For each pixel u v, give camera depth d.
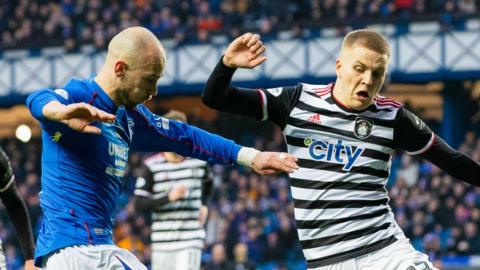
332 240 10.86
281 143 41.00
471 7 40.38
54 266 9.59
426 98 45.09
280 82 42.06
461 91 41.53
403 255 10.80
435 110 45.12
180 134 10.47
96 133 8.72
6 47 45.81
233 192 36.06
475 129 41.91
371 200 10.87
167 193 18.52
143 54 9.52
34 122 48.88
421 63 40.38
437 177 33.09
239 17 43.16
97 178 9.75
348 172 10.82
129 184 38.62
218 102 10.86
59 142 9.62
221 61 10.62
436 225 31.06
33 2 46.88
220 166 37.88
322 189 10.86
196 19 43.56
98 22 45.09
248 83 42.34
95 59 44.53
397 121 10.88
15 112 49.38
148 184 18.73
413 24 40.44
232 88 10.88
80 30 45.59
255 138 43.12
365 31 10.76
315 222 10.90
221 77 10.67
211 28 43.19
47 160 9.73
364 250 10.81
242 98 10.91
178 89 43.22
